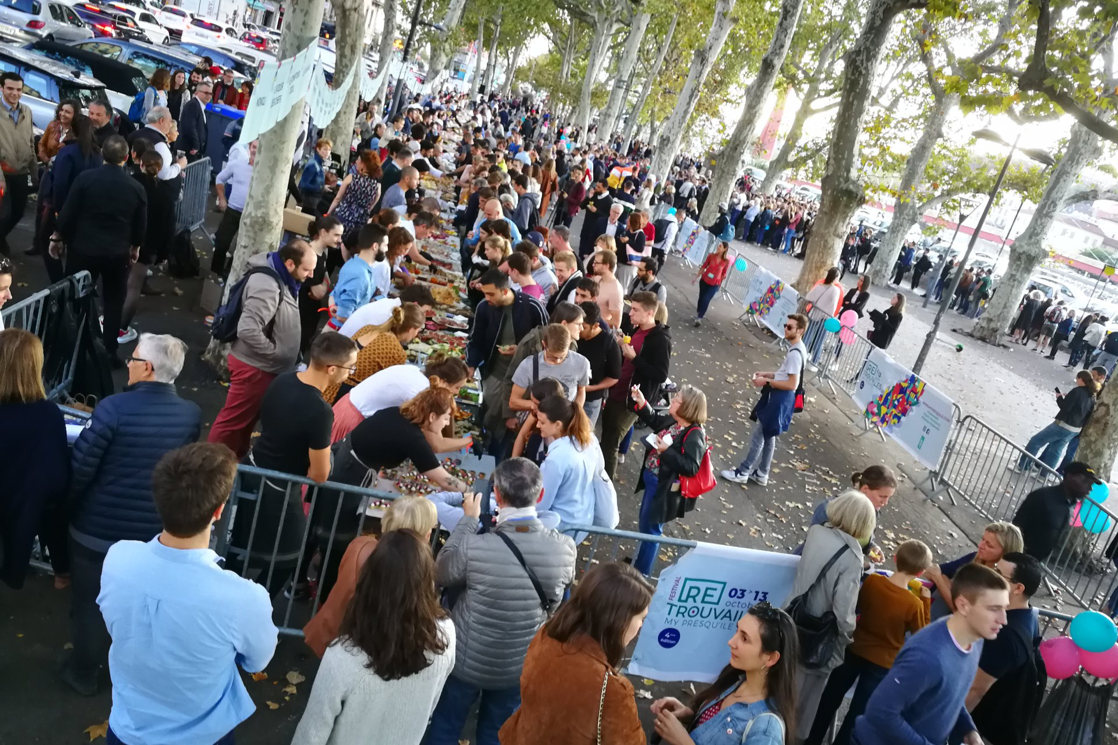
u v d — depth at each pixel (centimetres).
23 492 395
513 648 367
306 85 679
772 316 1620
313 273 791
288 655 486
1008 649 461
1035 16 1208
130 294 800
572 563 381
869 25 1694
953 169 3192
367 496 475
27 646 444
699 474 619
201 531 289
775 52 2402
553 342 615
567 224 1983
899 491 1044
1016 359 2466
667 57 5231
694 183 3756
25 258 951
